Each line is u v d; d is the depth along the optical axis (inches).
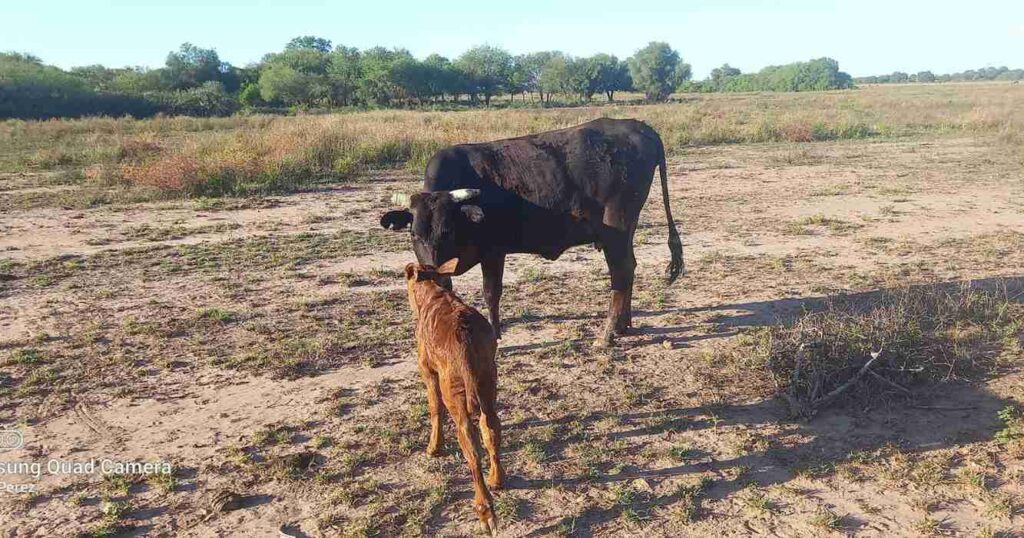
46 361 283.0
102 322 329.1
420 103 3203.7
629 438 223.6
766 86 5182.1
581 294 373.7
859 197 645.9
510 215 286.5
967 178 736.3
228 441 222.8
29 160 912.3
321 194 696.4
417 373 273.9
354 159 861.2
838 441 219.0
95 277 404.5
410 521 181.5
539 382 265.3
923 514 181.9
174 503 191.2
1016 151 943.7
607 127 302.5
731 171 828.0
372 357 289.3
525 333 317.7
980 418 230.7
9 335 311.0
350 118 1517.0
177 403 249.1
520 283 394.9
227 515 185.8
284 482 200.2
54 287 384.2
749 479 199.5
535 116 1568.7
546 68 3777.1
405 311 346.6
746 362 273.3
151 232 523.5
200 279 402.3
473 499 191.9
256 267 428.8
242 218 579.2
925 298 328.8
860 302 345.1
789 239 491.8
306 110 2716.5
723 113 1760.6
